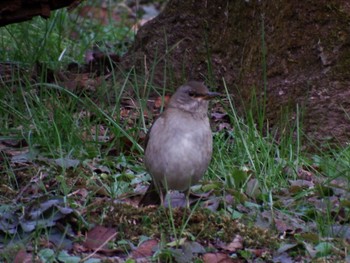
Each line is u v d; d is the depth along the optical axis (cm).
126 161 1159
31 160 1130
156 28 1497
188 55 1451
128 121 1282
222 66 1416
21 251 870
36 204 966
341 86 1260
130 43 1767
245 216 995
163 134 968
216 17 1445
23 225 922
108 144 1198
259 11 1365
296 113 1259
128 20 2045
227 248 926
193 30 1462
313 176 1136
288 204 1041
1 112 1263
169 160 965
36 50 1502
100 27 1830
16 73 1429
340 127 1231
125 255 907
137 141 1209
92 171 1115
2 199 1028
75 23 1764
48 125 1215
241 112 1329
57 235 922
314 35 1293
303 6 1302
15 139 1199
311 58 1294
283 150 1182
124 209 977
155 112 1348
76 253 906
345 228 974
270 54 1329
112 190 1052
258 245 938
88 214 970
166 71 1446
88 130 1219
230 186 1080
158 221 964
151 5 2220
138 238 935
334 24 1280
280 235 966
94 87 1405
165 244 913
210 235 945
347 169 1101
